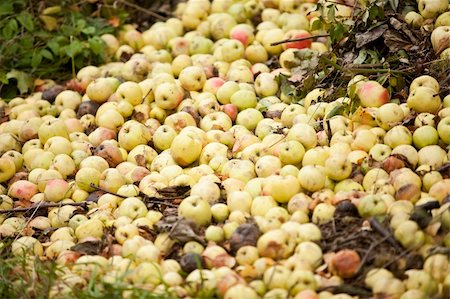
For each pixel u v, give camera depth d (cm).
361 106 495
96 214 455
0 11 638
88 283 398
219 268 390
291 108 519
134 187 472
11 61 636
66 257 419
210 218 432
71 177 502
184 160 492
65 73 641
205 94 554
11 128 552
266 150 484
